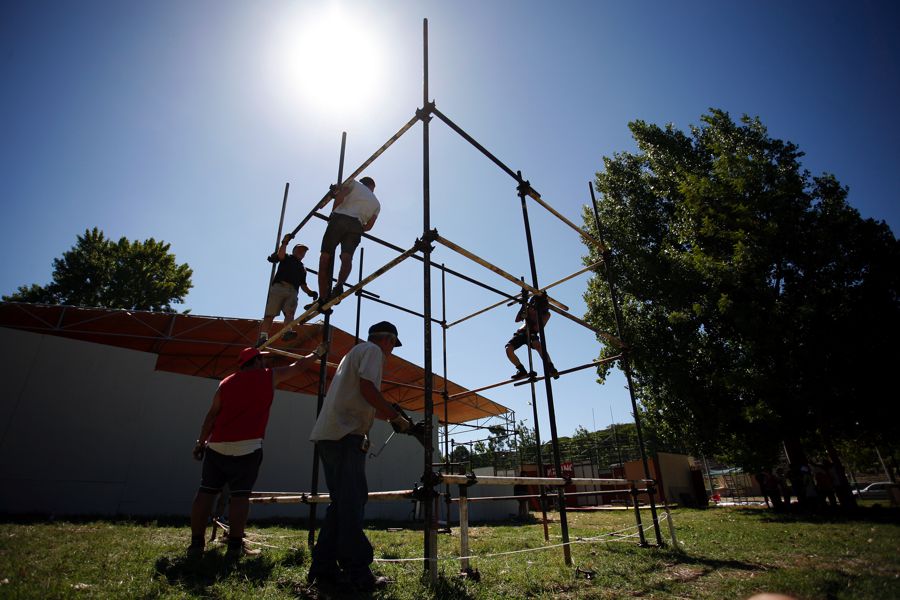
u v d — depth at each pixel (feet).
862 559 11.74
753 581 10.38
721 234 49.34
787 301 44.29
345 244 16.63
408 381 65.92
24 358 30.94
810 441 50.88
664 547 17.72
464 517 12.64
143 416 34.47
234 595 8.71
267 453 39.37
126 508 32.22
